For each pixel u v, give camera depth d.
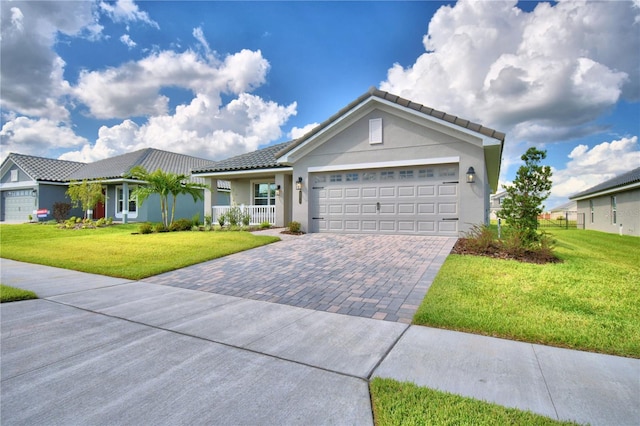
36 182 24.08
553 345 3.73
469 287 5.73
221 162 18.88
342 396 2.74
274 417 2.45
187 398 2.71
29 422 2.39
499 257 8.08
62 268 8.42
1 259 9.95
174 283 6.85
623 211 19.48
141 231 14.91
